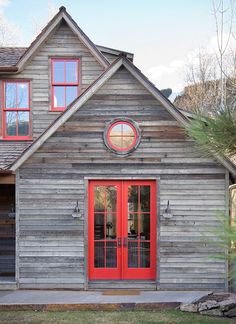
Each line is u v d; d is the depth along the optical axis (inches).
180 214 310.2
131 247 316.8
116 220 317.1
